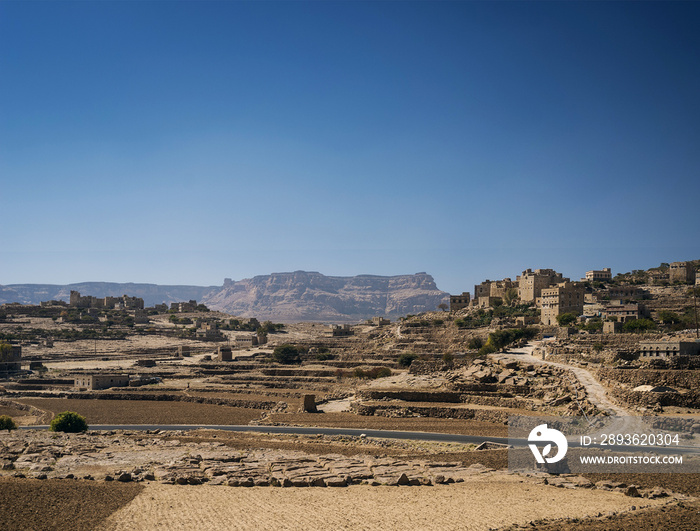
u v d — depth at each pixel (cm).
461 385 14838
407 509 6731
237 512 6625
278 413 15050
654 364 12888
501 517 6425
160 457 9450
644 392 11131
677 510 6444
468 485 7769
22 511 6594
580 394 12181
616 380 12550
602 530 5869
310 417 14125
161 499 7075
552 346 17988
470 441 10838
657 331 19600
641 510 6494
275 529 6131
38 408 17900
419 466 8794
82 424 13312
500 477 8138
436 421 12975
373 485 7850
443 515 6512
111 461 9131
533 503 6912
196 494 7312
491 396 13962
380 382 17688
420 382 16612
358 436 11512
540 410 12369
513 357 17612
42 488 7419
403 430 12081
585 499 7031
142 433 12731
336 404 16050
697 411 10538
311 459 9244
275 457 9412
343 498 7188
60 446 10406
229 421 14988
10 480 7831
